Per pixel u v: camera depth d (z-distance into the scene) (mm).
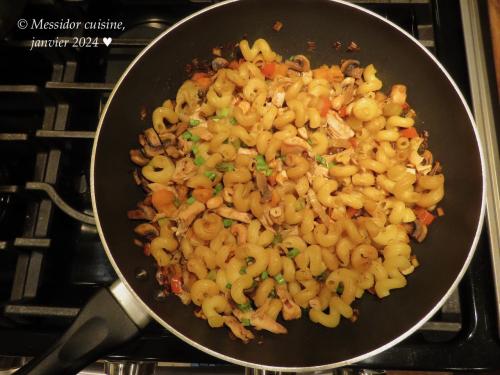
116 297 295
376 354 307
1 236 369
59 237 369
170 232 358
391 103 374
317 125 383
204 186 369
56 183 370
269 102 400
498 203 347
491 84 375
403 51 365
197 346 294
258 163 378
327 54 405
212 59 397
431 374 416
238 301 337
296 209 365
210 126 383
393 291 347
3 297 359
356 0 398
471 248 306
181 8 426
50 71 418
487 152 360
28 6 392
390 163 370
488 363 321
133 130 370
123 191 357
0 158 390
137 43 393
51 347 283
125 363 347
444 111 354
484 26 386
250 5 362
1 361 389
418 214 361
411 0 396
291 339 336
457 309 344
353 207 363
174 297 345
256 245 350
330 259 350
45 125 377
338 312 335
